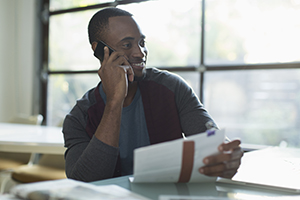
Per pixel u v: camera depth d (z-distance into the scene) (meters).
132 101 1.13
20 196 0.58
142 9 3.93
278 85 4.74
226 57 4.33
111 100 0.92
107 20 1.08
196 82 3.62
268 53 3.41
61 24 4.73
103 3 4.21
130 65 1.05
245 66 3.28
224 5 3.81
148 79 1.20
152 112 1.13
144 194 0.67
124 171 1.12
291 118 4.68
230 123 5.19
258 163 1.04
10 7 4.86
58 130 2.62
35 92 4.83
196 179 0.75
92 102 1.13
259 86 4.97
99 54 1.10
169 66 3.77
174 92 1.18
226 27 4.07
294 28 3.33
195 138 0.69
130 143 1.11
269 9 3.47
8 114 4.86
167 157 0.68
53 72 4.74
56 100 4.80
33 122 3.28
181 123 1.15
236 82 5.12
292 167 0.98
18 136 2.18
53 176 2.17
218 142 0.72
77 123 1.08
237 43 4.14
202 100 3.59
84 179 0.89
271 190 0.74
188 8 3.83
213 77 5.18
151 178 0.71
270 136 4.90
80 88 4.67
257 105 5.00
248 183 0.77
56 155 2.40
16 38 4.89
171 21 3.99
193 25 4.00
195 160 0.71
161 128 1.12
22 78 4.88
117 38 1.06
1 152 2.71
